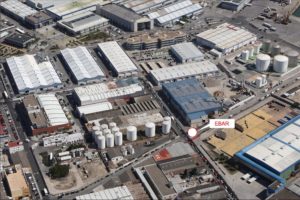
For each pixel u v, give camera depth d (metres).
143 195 188.88
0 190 190.00
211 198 186.00
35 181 195.50
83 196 184.75
